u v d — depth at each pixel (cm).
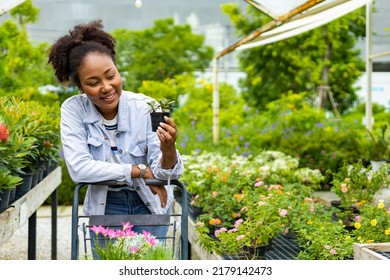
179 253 309
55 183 592
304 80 1381
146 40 1722
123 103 321
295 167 688
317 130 926
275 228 393
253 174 568
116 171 305
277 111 1204
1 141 348
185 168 634
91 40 314
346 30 1274
